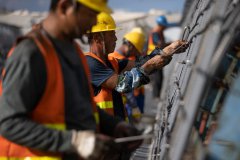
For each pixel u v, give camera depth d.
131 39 7.59
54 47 2.55
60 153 2.60
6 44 13.92
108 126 3.01
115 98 4.23
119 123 2.98
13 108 2.40
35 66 2.42
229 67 2.83
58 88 2.51
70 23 2.56
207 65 2.07
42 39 2.49
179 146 2.18
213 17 2.18
